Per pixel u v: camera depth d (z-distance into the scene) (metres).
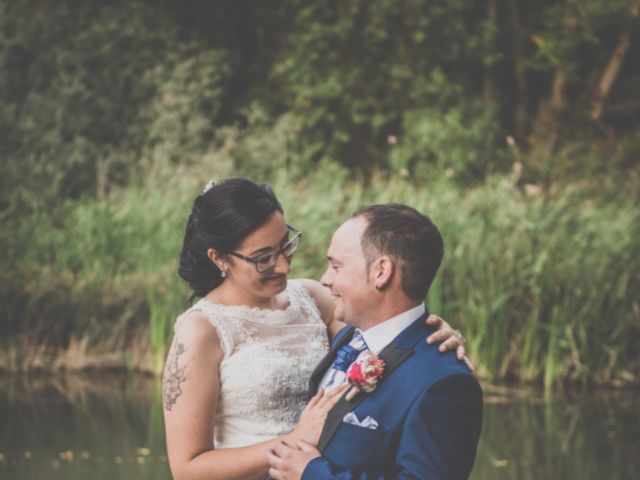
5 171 13.30
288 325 3.35
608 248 9.30
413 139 16.05
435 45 16.88
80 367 9.19
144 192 12.09
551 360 8.55
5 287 9.48
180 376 3.12
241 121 16.97
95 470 6.16
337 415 2.80
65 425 7.29
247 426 3.21
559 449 6.62
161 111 15.19
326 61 16.78
